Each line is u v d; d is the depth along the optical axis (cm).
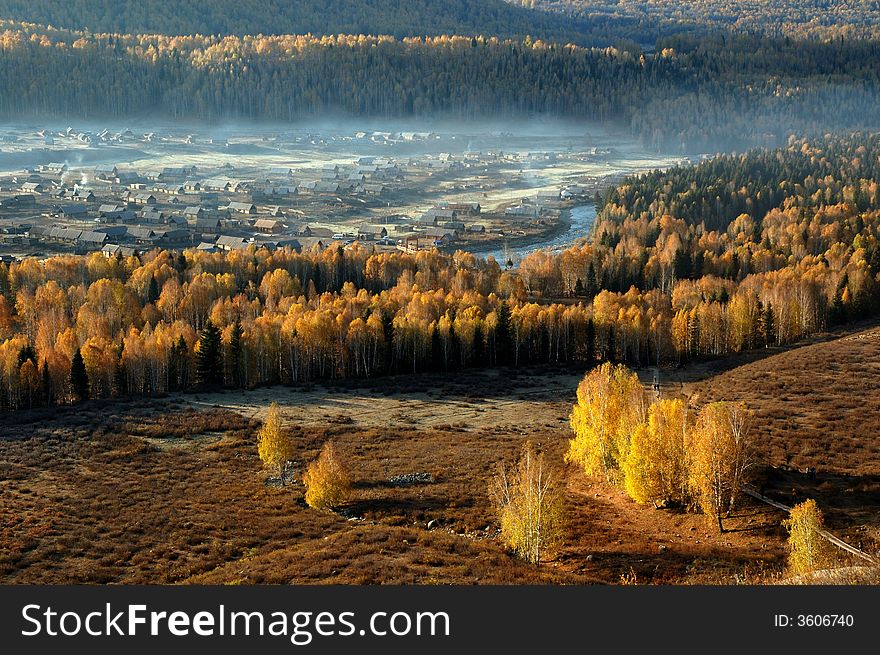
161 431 10562
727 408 7494
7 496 8450
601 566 6269
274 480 9000
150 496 8469
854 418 9731
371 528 7350
